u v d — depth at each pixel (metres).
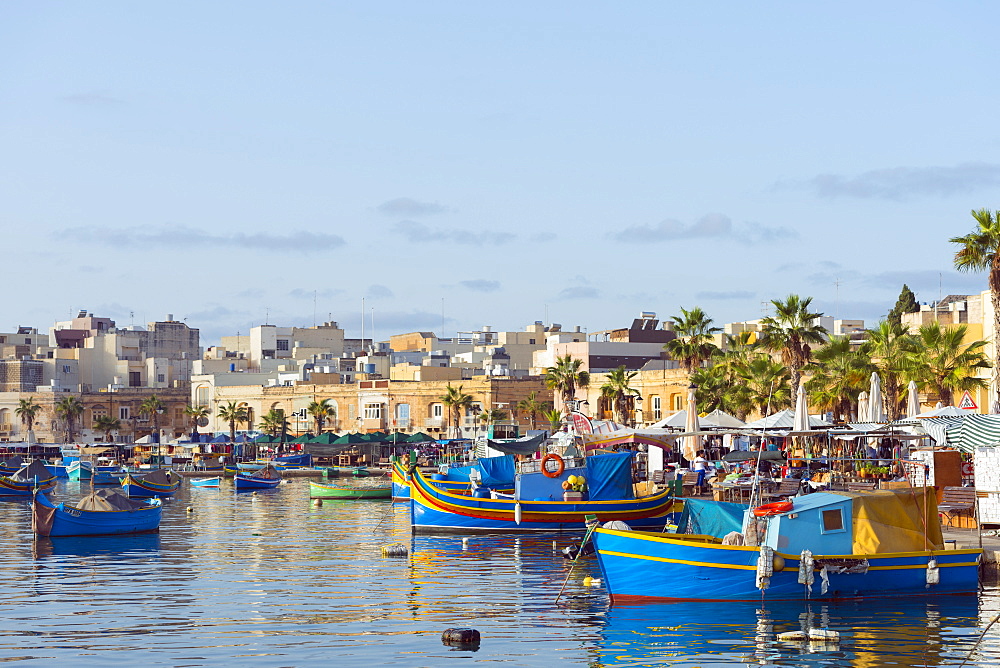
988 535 37.25
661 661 25.84
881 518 32.03
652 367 133.00
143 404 176.88
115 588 37.12
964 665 25.11
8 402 180.75
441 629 29.55
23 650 27.42
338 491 85.44
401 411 152.12
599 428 55.78
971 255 52.84
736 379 85.00
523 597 34.12
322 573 40.22
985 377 77.25
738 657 26.06
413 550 46.84
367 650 27.19
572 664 25.73
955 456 42.66
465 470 58.16
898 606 30.92
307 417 160.25
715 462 63.81
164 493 89.88
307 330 198.12
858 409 69.19
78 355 196.62
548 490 51.38
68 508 53.94
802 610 30.52
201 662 26.11
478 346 183.75
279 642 28.12
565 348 144.12
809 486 47.72
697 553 31.55
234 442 155.25
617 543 32.47
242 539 53.22
